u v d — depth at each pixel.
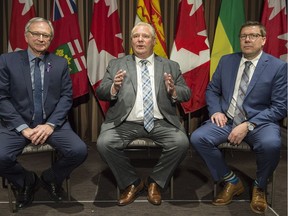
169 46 3.80
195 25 3.48
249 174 3.01
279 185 2.78
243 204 2.47
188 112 3.60
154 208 2.41
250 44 2.45
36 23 2.39
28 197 2.43
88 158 3.40
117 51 3.56
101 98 2.58
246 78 2.53
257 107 2.51
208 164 2.46
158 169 2.48
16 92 2.43
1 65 2.42
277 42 3.48
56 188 2.51
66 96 2.54
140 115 2.54
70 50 3.49
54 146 2.43
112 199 2.55
